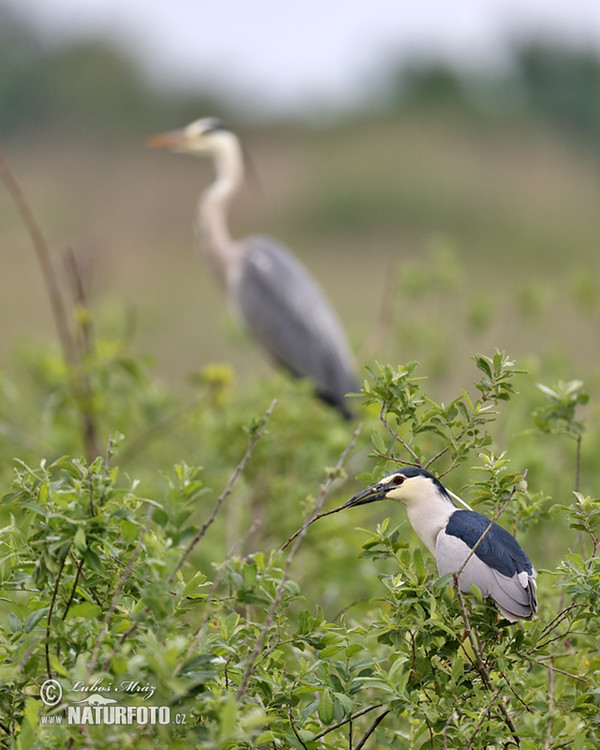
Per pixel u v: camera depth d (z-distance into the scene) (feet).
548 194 154.81
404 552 20.75
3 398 44.60
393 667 18.90
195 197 158.71
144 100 189.57
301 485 36.35
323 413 40.14
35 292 112.88
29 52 191.01
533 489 33.96
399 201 148.46
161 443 42.96
